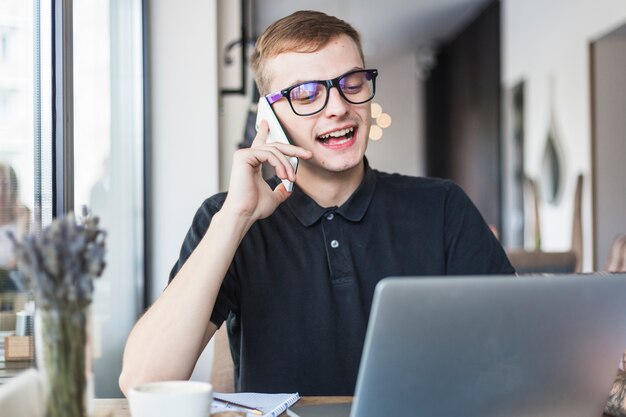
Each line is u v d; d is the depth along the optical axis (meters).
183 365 1.30
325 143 1.52
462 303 0.94
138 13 3.32
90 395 0.93
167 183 3.42
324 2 9.26
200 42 3.42
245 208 1.37
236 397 1.31
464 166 11.48
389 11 10.54
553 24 7.37
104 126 2.81
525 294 0.98
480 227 1.68
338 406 1.23
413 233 1.62
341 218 1.58
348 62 1.51
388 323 0.91
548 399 1.07
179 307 1.31
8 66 1.86
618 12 5.81
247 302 1.53
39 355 0.91
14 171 1.87
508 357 1.00
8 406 0.90
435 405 0.98
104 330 2.76
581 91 6.66
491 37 9.91
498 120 9.58
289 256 1.55
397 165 13.95
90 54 2.63
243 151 1.40
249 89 4.22
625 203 6.45
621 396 1.25
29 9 2.00
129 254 3.16
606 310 1.06
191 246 1.55
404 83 13.95
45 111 2.12
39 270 0.89
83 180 2.52
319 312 1.53
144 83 3.33
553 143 7.41
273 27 1.55
